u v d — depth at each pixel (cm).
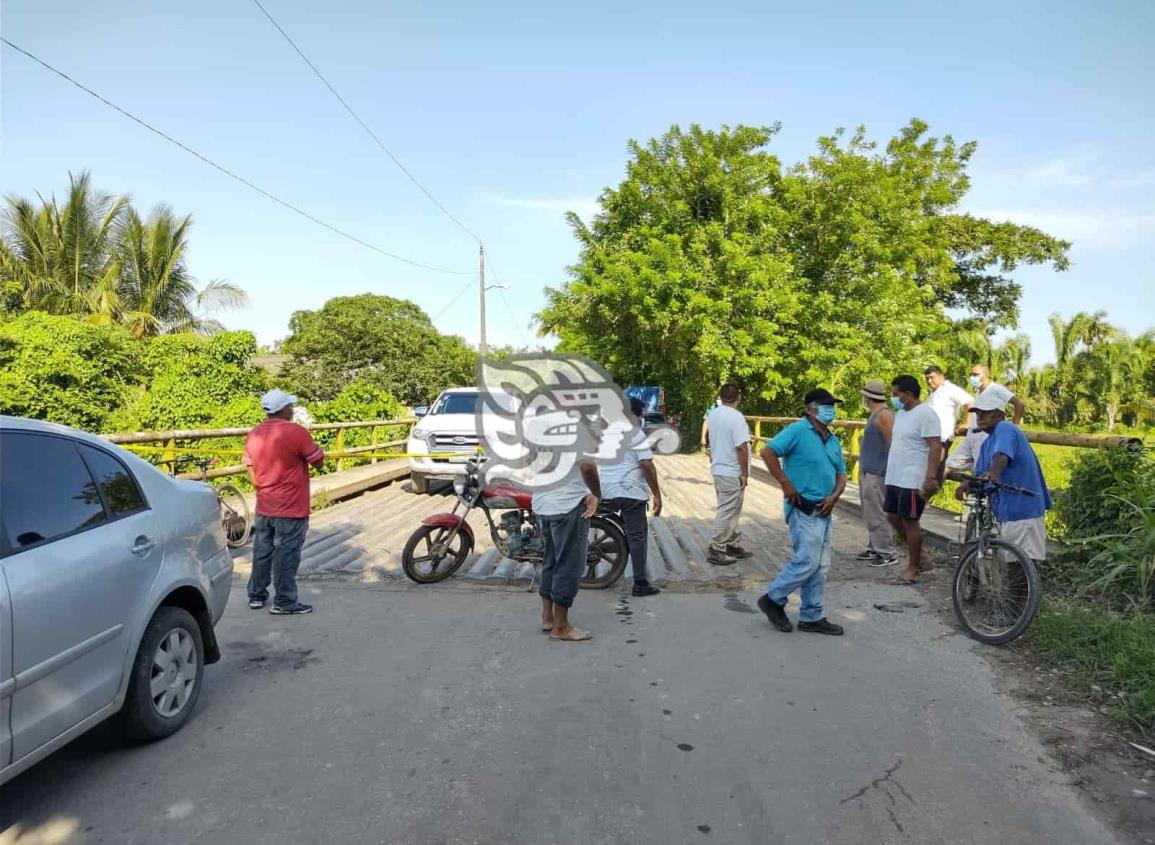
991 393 573
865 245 2156
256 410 1720
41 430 344
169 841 296
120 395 1902
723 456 748
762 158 2212
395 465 1430
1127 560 581
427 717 408
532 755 365
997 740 383
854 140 2406
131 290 2620
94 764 355
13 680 286
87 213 2467
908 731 392
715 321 2034
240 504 837
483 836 299
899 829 305
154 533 379
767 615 566
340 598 641
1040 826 308
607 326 2275
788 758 363
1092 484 649
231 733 388
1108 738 385
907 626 567
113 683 341
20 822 308
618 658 500
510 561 763
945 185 2586
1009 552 525
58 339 1802
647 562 716
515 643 530
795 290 2180
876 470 747
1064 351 3916
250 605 607
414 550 739
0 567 291
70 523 335
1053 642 504
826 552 543
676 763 358
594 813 315
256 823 308
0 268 2352
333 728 395
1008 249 2848
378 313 3438
